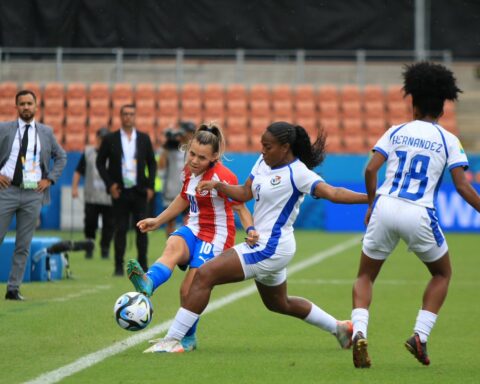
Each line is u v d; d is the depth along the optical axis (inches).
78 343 944.3
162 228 3061.0
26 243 1286.9
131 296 850.8
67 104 3366.1
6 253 1534.2
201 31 3253.0
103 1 3186.5
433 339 1024.9
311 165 877.2
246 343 970.1
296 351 922.1
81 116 3358.8
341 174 3021.7
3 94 3304.6
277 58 3373.5
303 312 921.5
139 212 1617.9
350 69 3629.4
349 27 3312.0
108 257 2039.9
